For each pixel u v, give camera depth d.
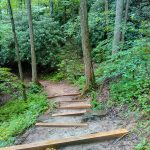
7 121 10.22
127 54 8.36
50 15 22.22
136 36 12.81
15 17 18.94
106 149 5.68
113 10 16.77
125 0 15.06
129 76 8.21
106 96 9.00
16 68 19.52
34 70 14.61
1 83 14.25
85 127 7.24
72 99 10.91
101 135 6.09
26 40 17.69
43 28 18.38
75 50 19.80
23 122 8.86
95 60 16.53
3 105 13.22
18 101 12.61
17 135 7.96
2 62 18.62
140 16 14.20
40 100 11.54
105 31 16.69
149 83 7.70
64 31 20.34
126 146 5.61
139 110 6.89
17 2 20.59
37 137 7.21
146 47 7.80
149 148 5.21
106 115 7.67
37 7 20.59
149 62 7.88
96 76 12.21
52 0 23.05
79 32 19.45
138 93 7.55
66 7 23.78
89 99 10.08
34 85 14.19
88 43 10.41
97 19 16.84
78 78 15.67
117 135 6.08
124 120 6.88
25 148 5.89
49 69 18.58
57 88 14.39
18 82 12.69
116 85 8.80
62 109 9.64
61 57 18.78
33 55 14.47
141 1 15.30
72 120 8.24
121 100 7.88
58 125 7.77
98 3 19.06
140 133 5.88
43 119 8.73
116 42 11.94
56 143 6.00
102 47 15.23
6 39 17.70
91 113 7.95
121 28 11.93
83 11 10.12
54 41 18.42
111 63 9.94
